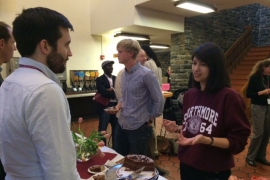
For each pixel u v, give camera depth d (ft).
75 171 2.35
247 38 25.53
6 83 2.42
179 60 19.61
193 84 4.50
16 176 2.36
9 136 2.25
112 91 11.75
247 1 14.89
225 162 3.94
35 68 2.42
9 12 17.02
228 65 22.61
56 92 2.27
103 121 11.52
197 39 20.18
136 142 6.39
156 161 10.43
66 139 2.28
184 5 15.15
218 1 15.01
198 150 4.04
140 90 6.28
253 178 3.86
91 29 21.21
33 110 2.14
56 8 19.27
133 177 3.82
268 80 9.52
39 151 2.15
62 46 2.55
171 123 4.55
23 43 2.42
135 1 16.15
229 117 3.77
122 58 6.23
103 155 5.08
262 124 9.63
